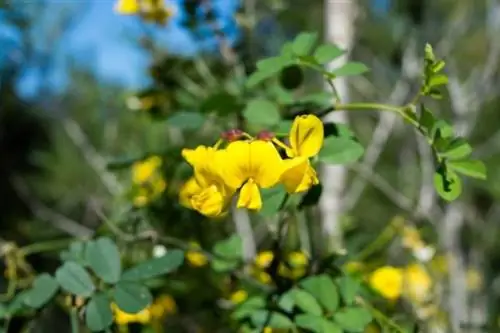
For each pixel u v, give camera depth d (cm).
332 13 52
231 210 49
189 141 51
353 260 45
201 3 49
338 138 38
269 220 44
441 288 52
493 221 73
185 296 47
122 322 43
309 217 44
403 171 77
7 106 106
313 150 37
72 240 43
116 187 55
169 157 45
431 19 69
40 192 122
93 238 43
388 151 100
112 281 38
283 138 39
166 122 43
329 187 50
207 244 47
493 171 77
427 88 37
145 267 39
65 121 71
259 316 39
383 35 78
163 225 46
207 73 51
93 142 88
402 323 46
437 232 55
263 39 57
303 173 36
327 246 47
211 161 36
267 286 41
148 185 48
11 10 64
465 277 55
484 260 68
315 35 40
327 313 39
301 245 44
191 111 45
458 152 37
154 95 51
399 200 53
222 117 44
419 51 68
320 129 36
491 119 97
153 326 46
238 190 37
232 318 42
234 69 50
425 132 37
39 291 39
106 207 60
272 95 44
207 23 49
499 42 61
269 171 36
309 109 40
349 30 52
